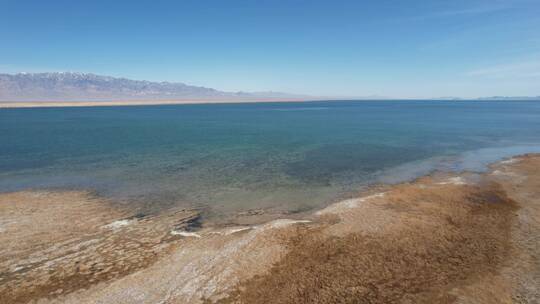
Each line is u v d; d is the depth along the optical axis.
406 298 9.38
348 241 13.09
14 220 16.02
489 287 9.77
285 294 9.70
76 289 10.22
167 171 26.98
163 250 12.73
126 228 15.10
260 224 15.63
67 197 20.08
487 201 17.89
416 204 17.58
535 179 22.44
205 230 14.81
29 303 9.55
